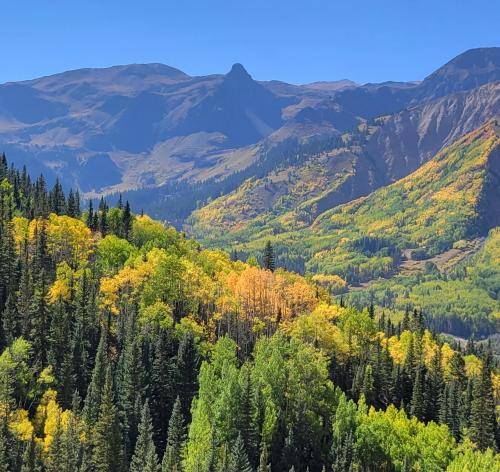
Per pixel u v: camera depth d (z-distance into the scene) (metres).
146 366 144.00
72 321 157.50
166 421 138.38
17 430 116.50
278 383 133.62
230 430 120.88
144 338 151.50
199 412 122.62
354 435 130.75
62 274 170.88
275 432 124.69
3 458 110.44
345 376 169.88
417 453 131.12
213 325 171.25
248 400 123.00
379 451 130.12
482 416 153.12
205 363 134.62
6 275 165.38
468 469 122.75
